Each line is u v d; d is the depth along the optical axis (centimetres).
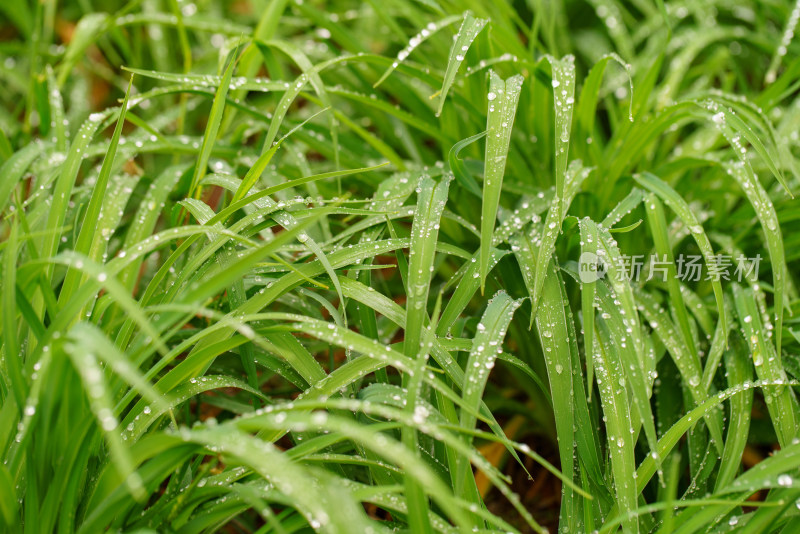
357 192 100
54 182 94
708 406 86
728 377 90
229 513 84
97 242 90
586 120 94
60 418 82
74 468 83
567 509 87
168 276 93
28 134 102
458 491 84
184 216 92
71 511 83
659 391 93
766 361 89
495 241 90
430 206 88
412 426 83
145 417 86
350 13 104
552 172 98
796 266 98
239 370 95
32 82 98
